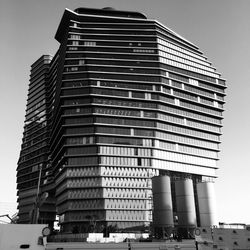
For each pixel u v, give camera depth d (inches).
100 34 5438.0
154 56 5413.4
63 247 508.1
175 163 5305.1
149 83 5236.2
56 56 6427.2
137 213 4682.6
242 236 629.0
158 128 5162.4
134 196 4756.4
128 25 5639.8
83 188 4726.9
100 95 5000.0
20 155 7268.7
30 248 431.8
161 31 5846.5
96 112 4963.1
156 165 5044.3
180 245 582.9
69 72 5147.6
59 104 5290.4
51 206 6146.7
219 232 632.4
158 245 564.7
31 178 6619.1
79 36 5447.8
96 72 5118.1
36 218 1631.4
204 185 4284.0
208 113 5782.5
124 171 4852.4
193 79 5713.6
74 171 4793.3
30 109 7288.4
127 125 5032.0
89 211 4638.3
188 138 5556.1
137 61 5334.6
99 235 3255.4
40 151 6540.4
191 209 4015.8
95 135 4896.7
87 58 5226.4
